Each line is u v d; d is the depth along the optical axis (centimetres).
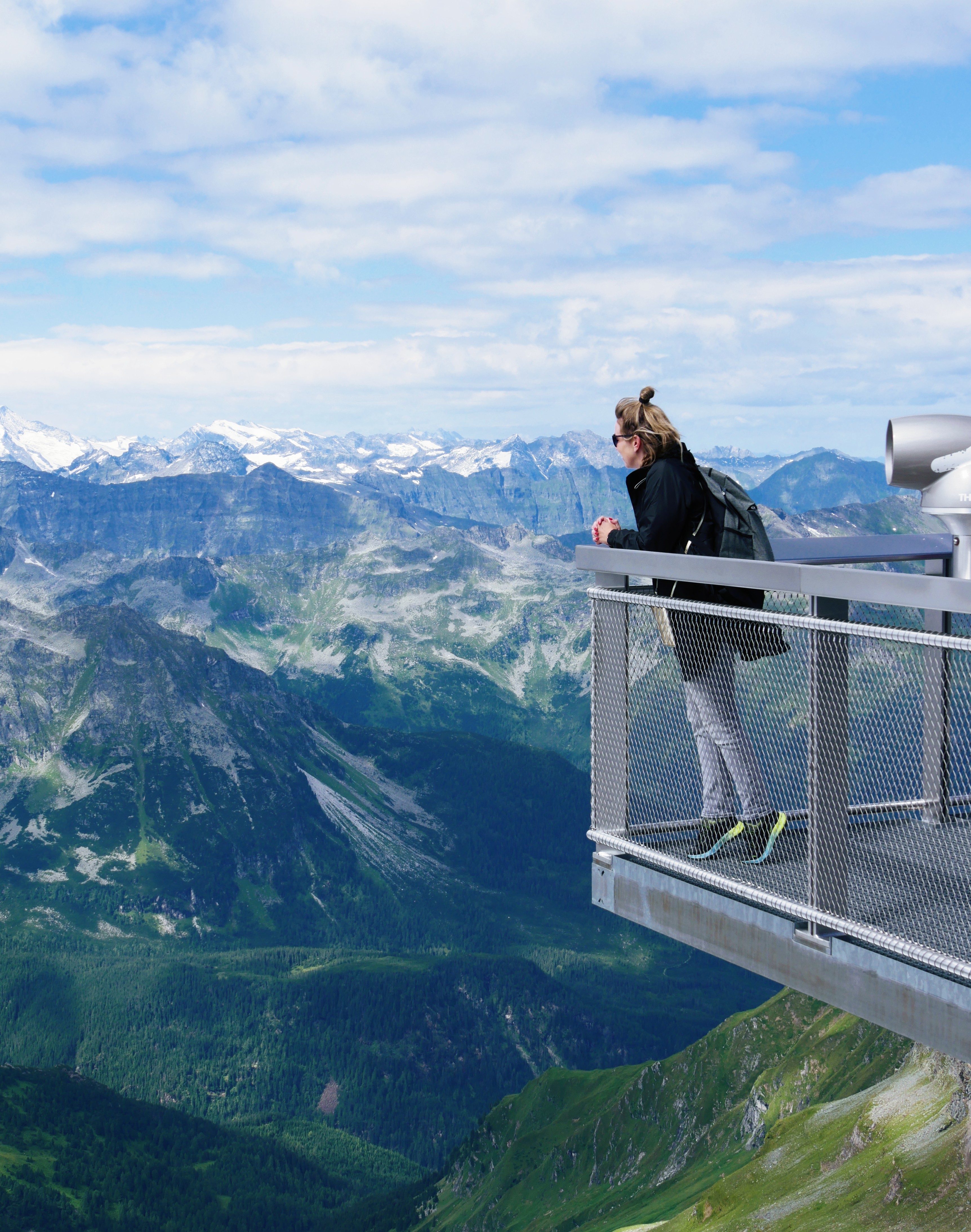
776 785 749
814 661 679
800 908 684
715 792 806
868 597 621
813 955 698
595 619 881
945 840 800
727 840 778
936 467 769
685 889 810
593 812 897
